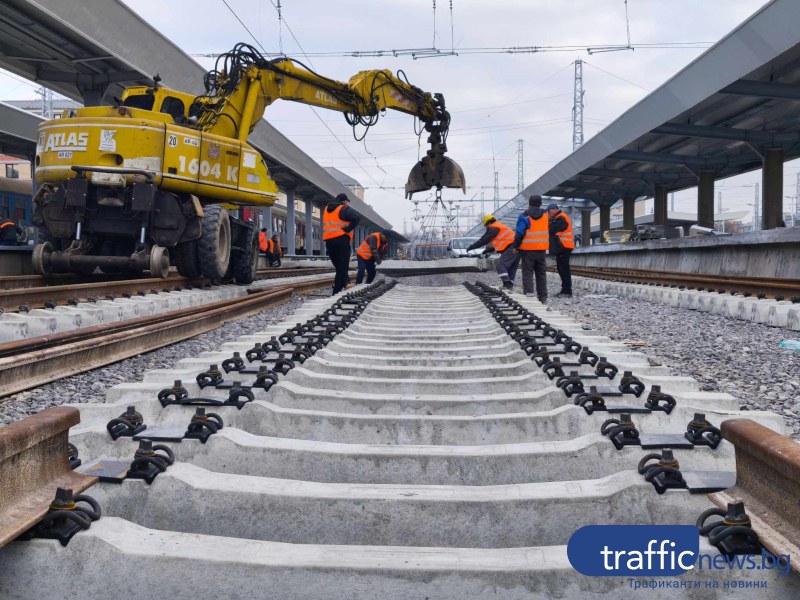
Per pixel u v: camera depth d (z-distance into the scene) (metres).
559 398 3.86
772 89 16.94
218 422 3.10
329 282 17.59
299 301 12.71
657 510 2.37
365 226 66.19
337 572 1.97
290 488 2.52
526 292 11.40
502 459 2.90
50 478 2.17
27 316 6.57
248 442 2.98
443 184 15.16
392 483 2.91
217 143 11.28
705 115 21.42
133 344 6.45
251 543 2.10
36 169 10.53
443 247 48.62
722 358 6.22
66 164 10.13
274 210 40.66
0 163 40.06
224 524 2.45
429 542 2.44
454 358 5.37
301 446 2.98
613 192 38.44
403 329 7.26
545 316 7.84
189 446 2.93
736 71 15.55
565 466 2.89
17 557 1.97
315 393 3.95
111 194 10.17
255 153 12.55
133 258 10.35
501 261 12.46
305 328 6.07
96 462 2.59
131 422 2.98
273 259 27.00
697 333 7.86
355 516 2.45
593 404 3.41
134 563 1.98
